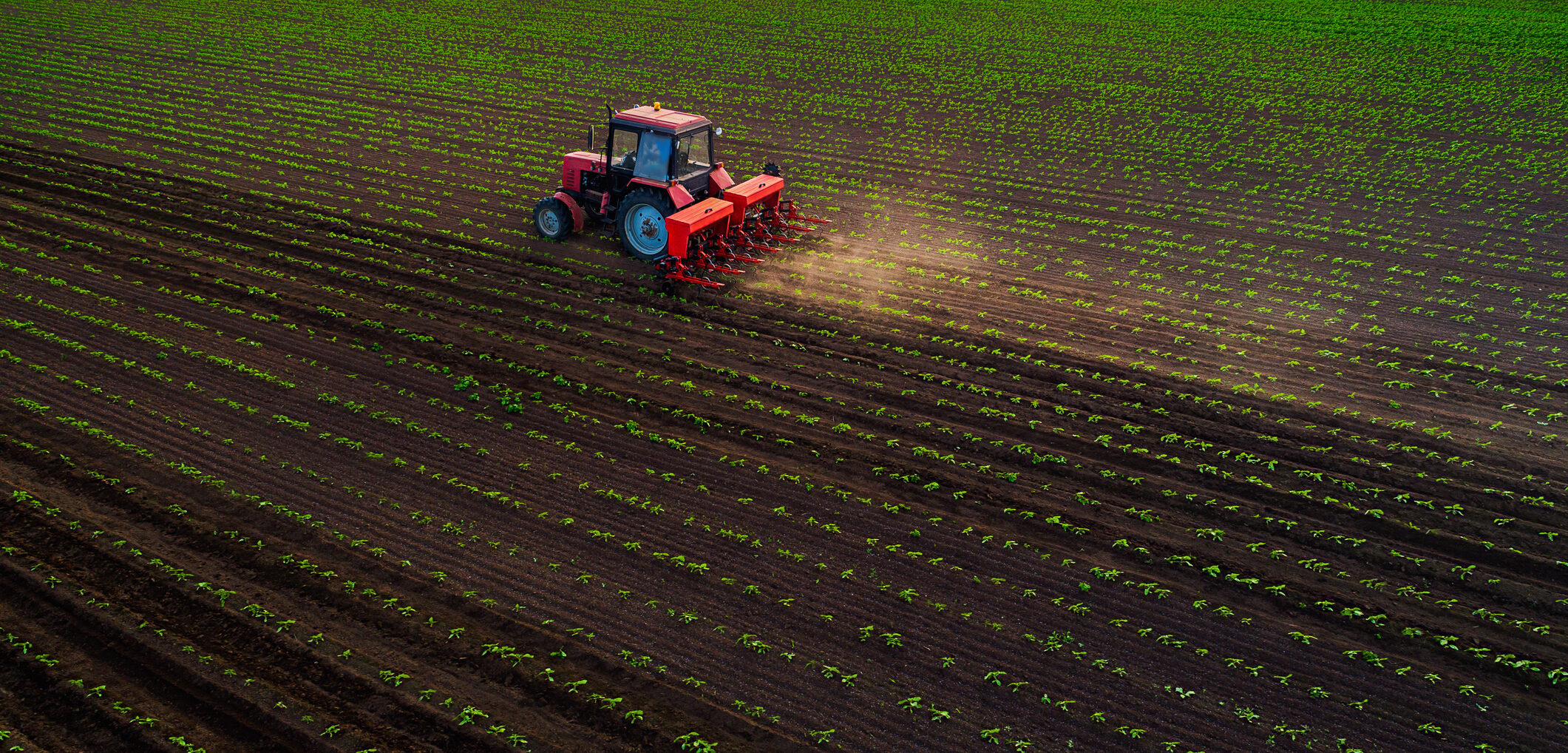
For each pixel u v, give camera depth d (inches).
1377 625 297.3
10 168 698.8
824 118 946.1
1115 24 1398.9
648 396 424.5
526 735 252.2
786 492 360.5
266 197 661.9
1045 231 647.1
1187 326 500.7
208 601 291.9
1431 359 463.8
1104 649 288.5
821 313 510.6
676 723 257.6
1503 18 1352.1
